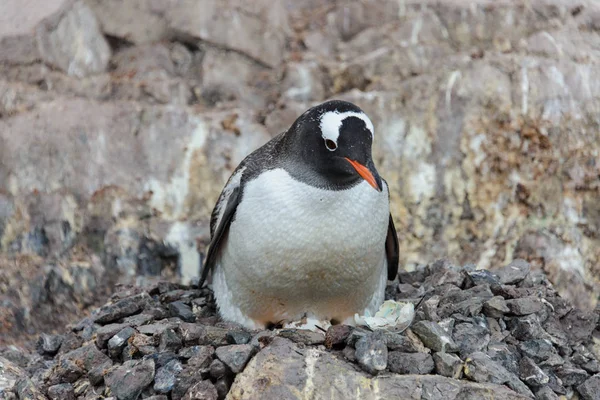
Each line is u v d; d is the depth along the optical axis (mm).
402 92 13617
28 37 13383
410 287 10477
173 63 14141
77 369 8930
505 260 13281
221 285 9648
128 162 13328
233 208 8945
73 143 13211
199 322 9727
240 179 9070
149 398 8312
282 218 8469
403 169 13516
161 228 13125
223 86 14031
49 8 13727
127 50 14195
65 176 13148
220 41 14078
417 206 13500
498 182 13422
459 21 13961
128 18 14117
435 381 8023
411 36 14055
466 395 7969
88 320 10320
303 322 9328
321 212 8430
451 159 13469
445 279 10211
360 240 8609
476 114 13453
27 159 13125
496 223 13398
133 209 13195
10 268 12633
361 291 9180
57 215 13000
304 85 14141
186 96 13914
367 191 8547
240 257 8875
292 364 8117
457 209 13477
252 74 14328
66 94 13594
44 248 12914
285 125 13656
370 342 8156
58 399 8648
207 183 13445
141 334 9023
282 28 14711
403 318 8641
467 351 8617
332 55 14586
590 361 9047
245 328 9352
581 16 13914
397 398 7891
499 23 13883
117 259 12938
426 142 13523
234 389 8031
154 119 13477
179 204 13383
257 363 8133
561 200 13352
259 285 8953
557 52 13586
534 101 13383
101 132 13312
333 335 8398
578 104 13375
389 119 13539
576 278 13078
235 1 14242
